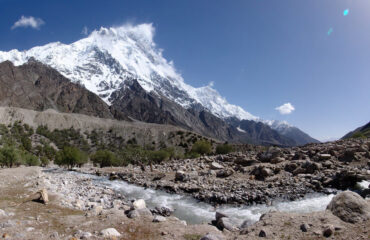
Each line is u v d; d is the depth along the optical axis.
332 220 11.44
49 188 27.69
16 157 72.69
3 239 11.12
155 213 19.58
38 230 12.97
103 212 16.89
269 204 23.56
